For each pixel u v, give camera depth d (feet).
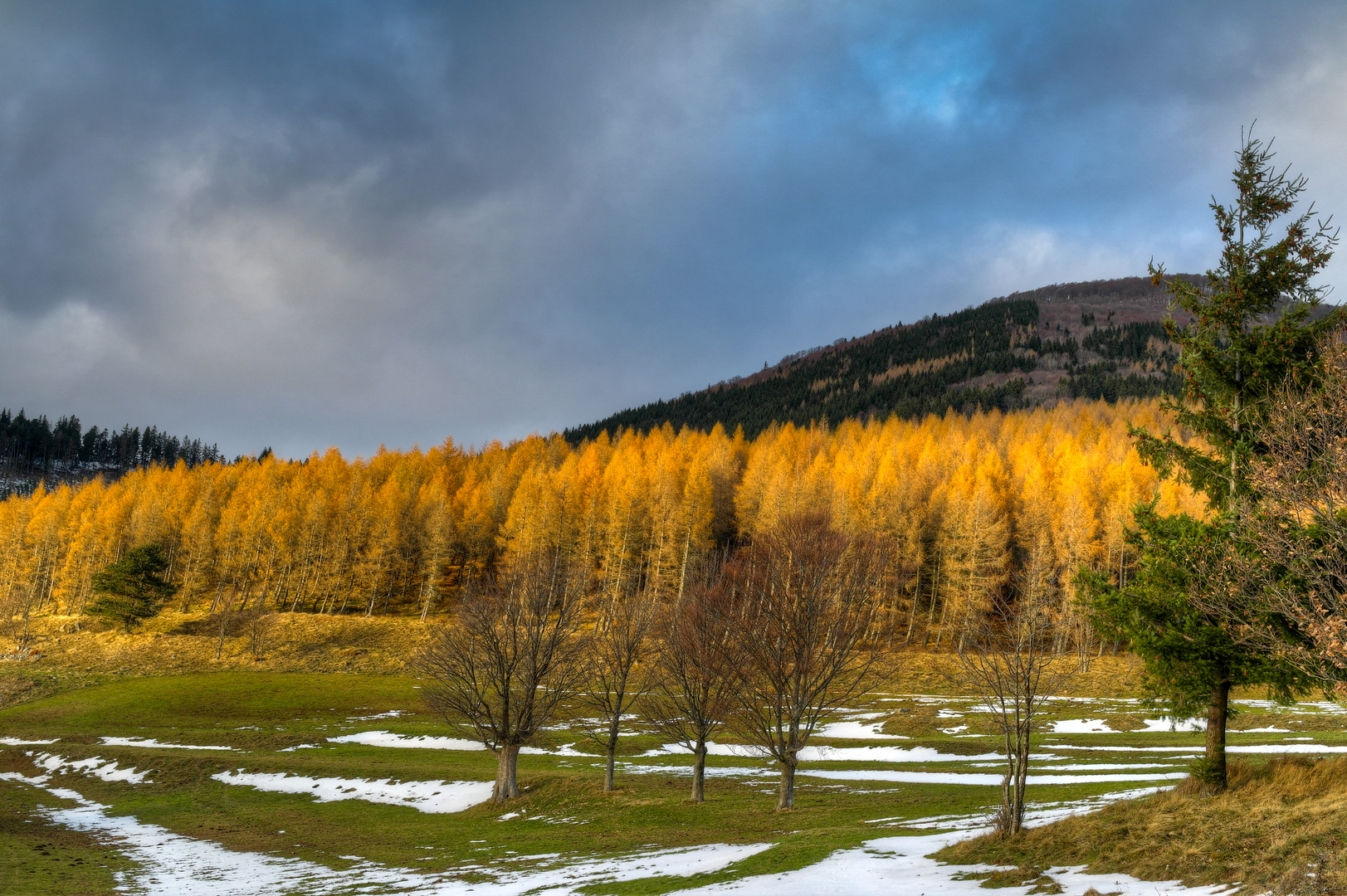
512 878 66.95
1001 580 234.79
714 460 383.24
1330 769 52.54
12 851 88.84
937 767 120.26
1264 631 50.47
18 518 372.17
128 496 384.47
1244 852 42.11
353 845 91.71
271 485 392.27
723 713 97.86
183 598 314.76
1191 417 64.49
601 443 509.76
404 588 334.03
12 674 231.91
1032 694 58.95
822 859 58.03
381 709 193.98
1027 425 519.19
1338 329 57.93
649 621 113.29
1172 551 58.95
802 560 91.20
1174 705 59.77
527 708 109.60
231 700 201.87
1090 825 53.11
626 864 67.05
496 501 363.56
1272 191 64.69
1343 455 46.37
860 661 151.23
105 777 138.51
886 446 417.28
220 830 102.63
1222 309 63.87
